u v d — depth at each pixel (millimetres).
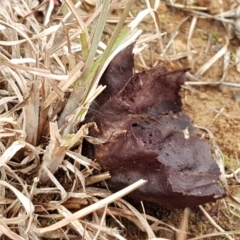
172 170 171
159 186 164
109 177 168
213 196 164
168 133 183
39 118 176
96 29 153
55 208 165
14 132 163
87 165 168
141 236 177
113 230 164
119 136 166
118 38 168
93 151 176
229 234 183
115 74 184
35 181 162
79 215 156
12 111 166
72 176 174
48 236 167
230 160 206
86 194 167
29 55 183
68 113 172
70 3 155
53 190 168
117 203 173
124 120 172
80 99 169
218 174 174
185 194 162
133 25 188
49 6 219
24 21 207
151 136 181
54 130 157
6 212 166
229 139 213
